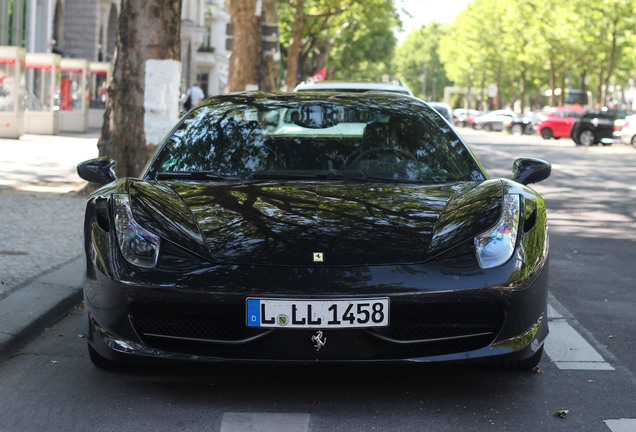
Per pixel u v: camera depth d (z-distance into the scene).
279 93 5.44
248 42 21.69
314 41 47.25
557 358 4.52
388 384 3.98
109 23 48.44
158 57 10.59
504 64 72.88
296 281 3.49
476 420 3.53
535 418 3.57
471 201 4.02
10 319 4.82
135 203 3.92
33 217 9.10
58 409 3.64
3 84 23.23
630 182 16.53
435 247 3.67
